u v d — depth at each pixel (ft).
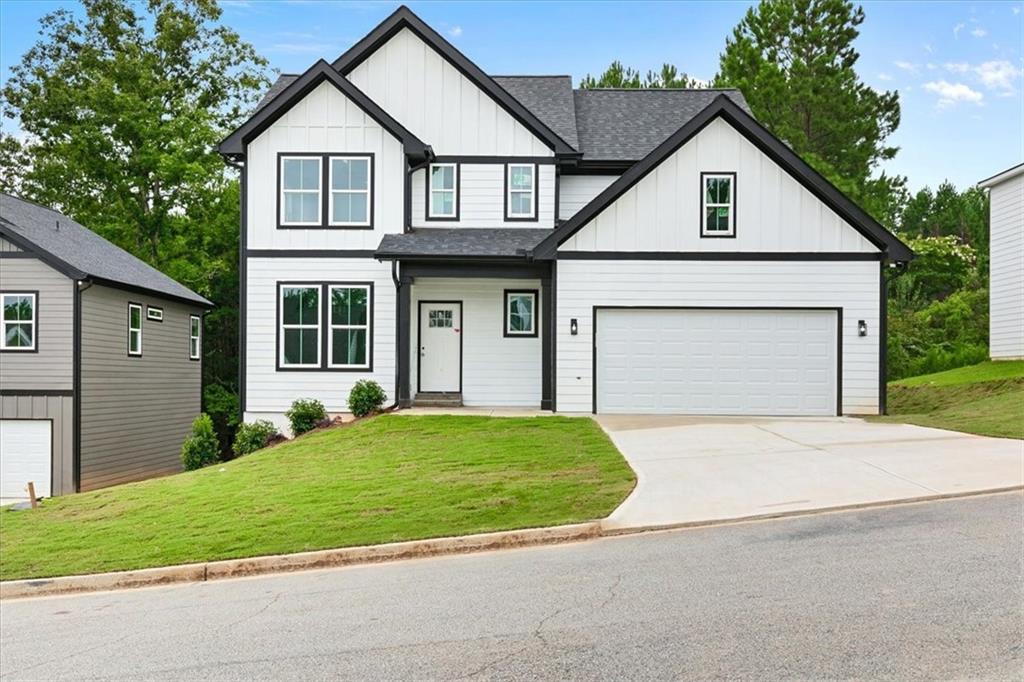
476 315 63.36
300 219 61.11
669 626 18.26
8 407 64.18
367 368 60.80
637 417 55.98
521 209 63.93
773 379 57.47
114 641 20.13
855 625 17.74
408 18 63.26
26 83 111.24
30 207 79.61
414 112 63.93
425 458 42.68
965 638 16.79
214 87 118.42
